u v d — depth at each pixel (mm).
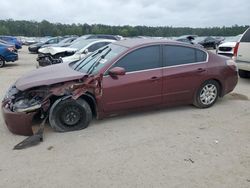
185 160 4074
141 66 5523
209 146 4523
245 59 8938
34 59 20062
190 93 6082
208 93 6340
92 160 4086
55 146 4535
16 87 5070
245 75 9914
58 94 4887
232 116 5926
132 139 4773
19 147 4449
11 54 15117
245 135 4965
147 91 5566
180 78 5852
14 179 3629
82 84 5047
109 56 5562
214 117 5848
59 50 12703
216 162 4027
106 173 3750
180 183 3521
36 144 4586
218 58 6406
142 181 3564
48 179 3623
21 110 4707
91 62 5820
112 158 4141
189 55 6023
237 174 3729
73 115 5094
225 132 5090
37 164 3988
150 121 5598
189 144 4590
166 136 4895
